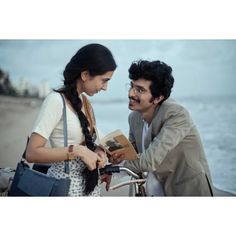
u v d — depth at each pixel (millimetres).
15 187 2119
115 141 2291
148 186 2479
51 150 1956
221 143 4707
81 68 2016
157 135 2477
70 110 2012
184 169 2551
